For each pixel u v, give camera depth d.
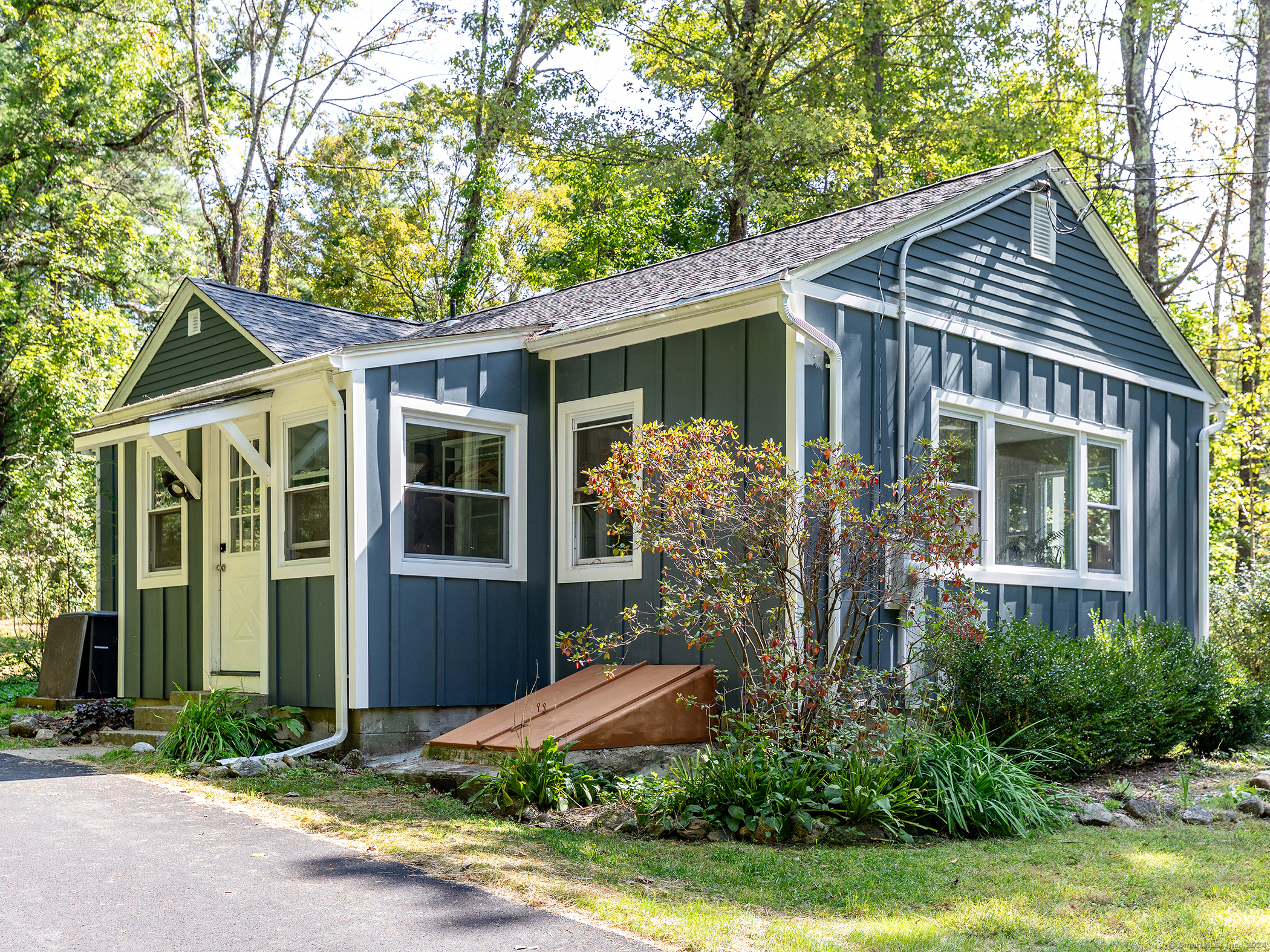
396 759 8.58
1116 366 11.63
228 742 8.64
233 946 4.15
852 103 24.70
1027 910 4.80
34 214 21.72
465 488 9.45
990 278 10.23
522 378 9.96
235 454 10.36
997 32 23.97
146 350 13.44
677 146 24.64
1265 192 19.28
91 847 5.64
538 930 4.42
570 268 30.61
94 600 17.83
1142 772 8.84
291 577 9.39
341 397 8.80
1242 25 19.34
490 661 9.44
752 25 24.06
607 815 6.57
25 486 17.92
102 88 22.88
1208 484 12.79
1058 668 8.26
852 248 8.85
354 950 4.13
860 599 7.85
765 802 6.28
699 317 8.91
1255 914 4.73
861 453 8.74
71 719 10.88
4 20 21.92
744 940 4.34
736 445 8.40
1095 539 11.19
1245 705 9.68
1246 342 18.44
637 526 7.79
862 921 4.64
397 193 31.91
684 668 8.62
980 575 9.61
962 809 6.54
